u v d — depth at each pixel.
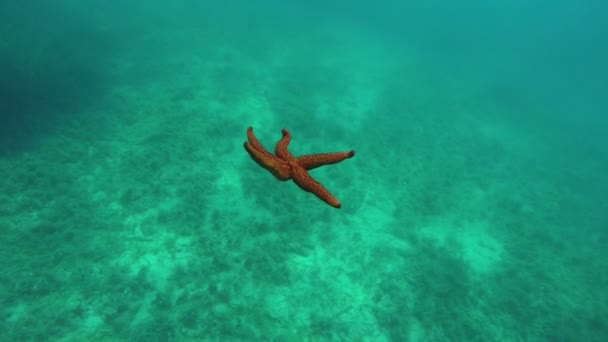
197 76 24.08
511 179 21.39
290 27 40.88
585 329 12.45
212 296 10.83
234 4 44.56
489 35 70.62
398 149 21.27
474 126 27.95
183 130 17.53
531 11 110.88
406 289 12.62
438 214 16.84
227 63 27.45
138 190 13.58
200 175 15.02
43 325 9.23
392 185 17.89
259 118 20.86
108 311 9.90
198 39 30.78
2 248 10.54
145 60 24.59
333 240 13.84
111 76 21.34
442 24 69.31
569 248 16.66
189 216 13.05
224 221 13.22
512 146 26.28
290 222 13.88
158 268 11.38
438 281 13.12
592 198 21.52
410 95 30.39
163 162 15.17
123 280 10.74
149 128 17.19
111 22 29.86
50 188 12.77
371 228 14.99
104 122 16.91
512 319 12.45
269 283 11.62
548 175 23.05
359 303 11.89
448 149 23.00
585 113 39.16
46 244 11.01
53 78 19.03
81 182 13.45
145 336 9.44
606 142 31.94
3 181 12.38
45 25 25.14
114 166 14.51
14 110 15.61
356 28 49.00
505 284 13.92
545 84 46.12
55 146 14.62
